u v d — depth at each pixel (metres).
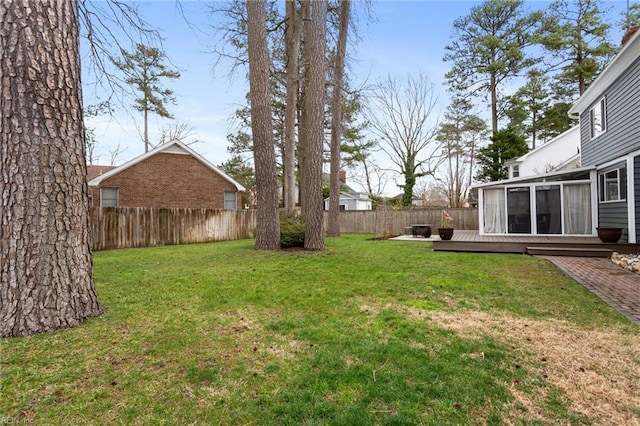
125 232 11.02
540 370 2.41
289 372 2.38
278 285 4.91
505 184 11.27
